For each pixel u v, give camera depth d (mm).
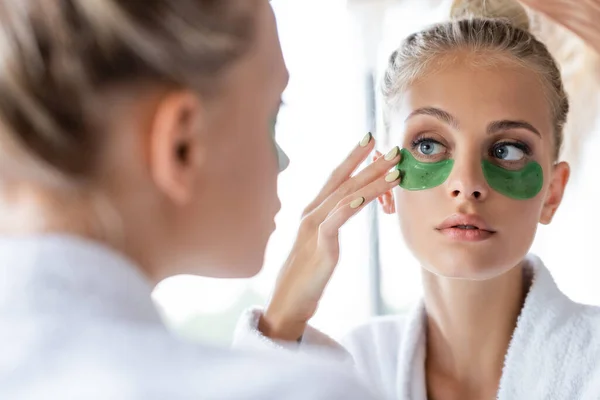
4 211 428
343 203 829
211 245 472
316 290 837
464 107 815
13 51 404
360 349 956
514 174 812
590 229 1406
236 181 468
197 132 430
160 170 417
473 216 800
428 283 897
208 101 434
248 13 458
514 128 813
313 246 846
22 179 421
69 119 404
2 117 406
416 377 901
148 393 370
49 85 403
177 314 1598
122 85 409
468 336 879
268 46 483
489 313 867
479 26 844
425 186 823
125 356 386
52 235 407
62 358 383
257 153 481
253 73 466
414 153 840
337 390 389
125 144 417
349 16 1516
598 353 833
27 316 391
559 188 900
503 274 857
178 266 469
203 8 422
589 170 1358
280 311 844
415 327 914
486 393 882
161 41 405
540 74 837
